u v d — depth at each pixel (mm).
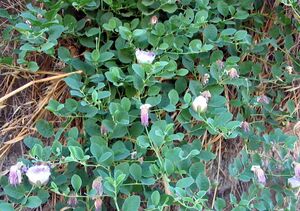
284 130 756
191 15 721
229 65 696
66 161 608
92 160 634
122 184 617
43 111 707
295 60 794
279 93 771
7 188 596
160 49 696
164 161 615
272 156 715
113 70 655
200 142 675
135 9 741
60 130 664
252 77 763
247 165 685
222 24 757
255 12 802
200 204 599
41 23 646
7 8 763
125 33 680
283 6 800
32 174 590
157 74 672
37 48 656
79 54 730
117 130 644
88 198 615
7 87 727
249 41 744
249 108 735
